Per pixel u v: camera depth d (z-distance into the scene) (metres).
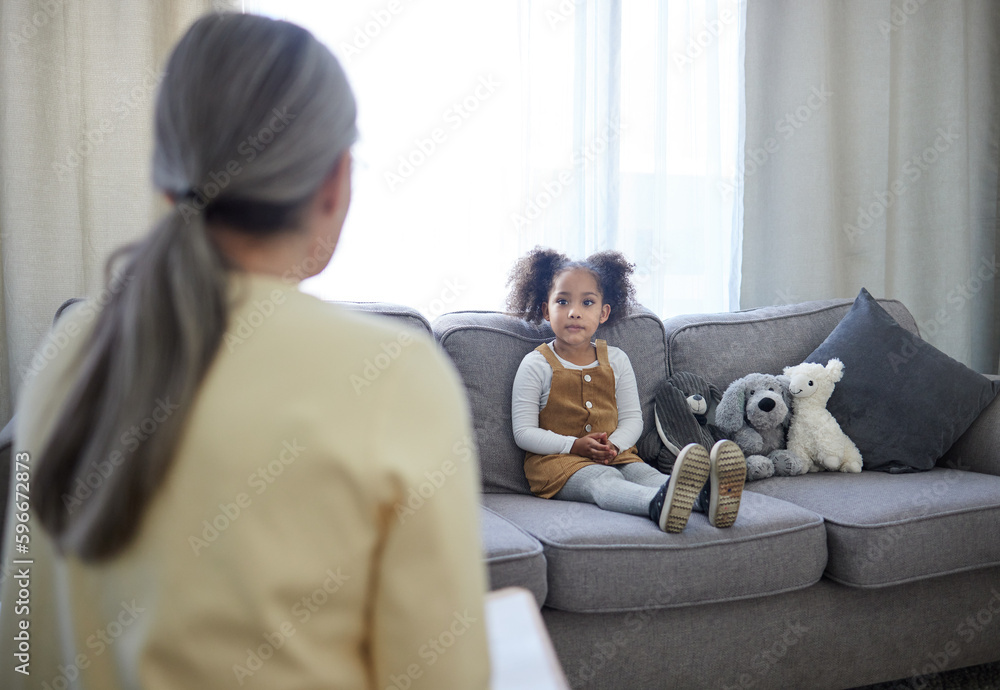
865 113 2.85
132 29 2.05
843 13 2.82
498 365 1.93
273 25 0.47
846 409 2.04
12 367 2.02
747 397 2.03
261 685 0.42
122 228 2.09
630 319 2.14
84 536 0.42
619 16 2.52
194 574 0.42
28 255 2.00
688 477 1.49
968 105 3.07
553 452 1.82
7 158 1.96
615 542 1.47
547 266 2.06
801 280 2.77
